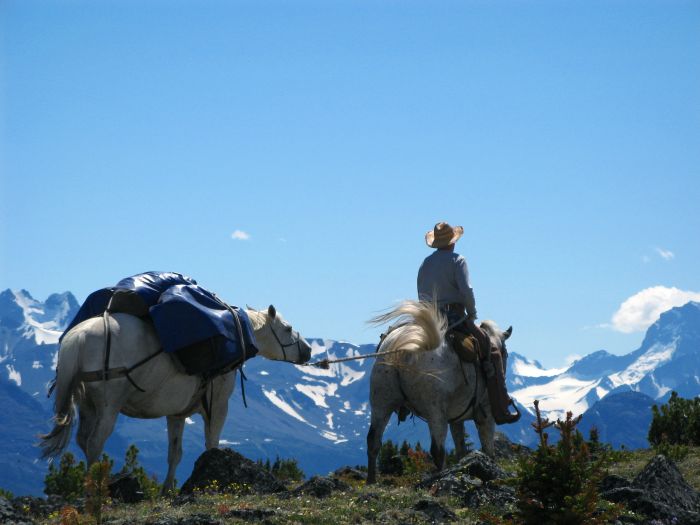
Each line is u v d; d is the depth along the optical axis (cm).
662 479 1198
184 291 1460
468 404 1546
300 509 1160
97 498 1081
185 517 1041
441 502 1184
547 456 988
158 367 1398
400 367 1463
